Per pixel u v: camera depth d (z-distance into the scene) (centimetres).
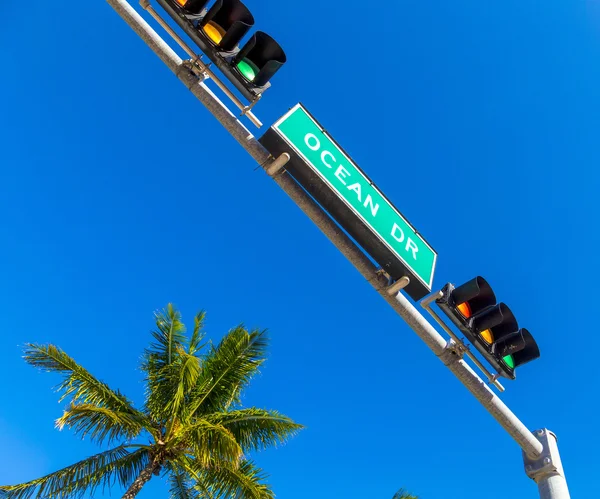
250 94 483
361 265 541
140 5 469
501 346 582
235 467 1178
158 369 1399
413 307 554
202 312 1517
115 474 1246
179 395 1275
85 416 1212
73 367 1284
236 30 471
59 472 1176
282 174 514
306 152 503
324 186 502
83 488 1181
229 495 1231
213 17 473
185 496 1388
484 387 578
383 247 523
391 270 535
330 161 521
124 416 1288
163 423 1359
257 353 1396
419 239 575
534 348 582
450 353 569
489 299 567
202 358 1429
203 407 1381
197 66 484
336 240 534
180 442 1291
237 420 1303
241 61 492
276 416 1293
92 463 1219
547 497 593
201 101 500
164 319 1436
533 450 611
